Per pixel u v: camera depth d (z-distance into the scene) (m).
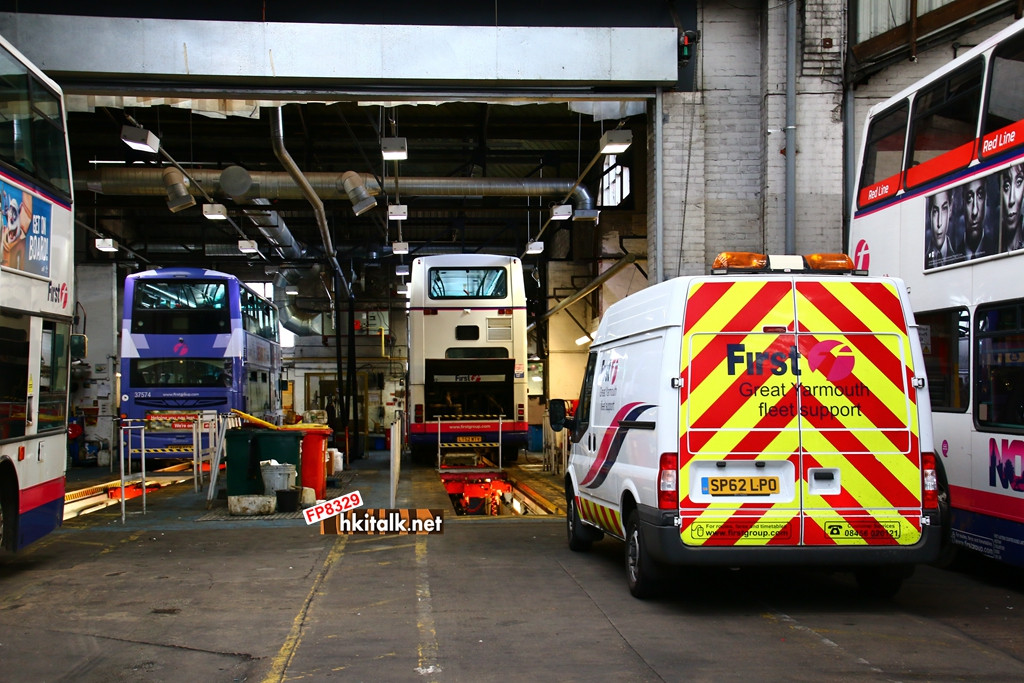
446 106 23.42
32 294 8.96
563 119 24.59
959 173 8.55
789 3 15.42
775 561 6.68
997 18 14.52
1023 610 7.31
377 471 22.36
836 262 7.23
